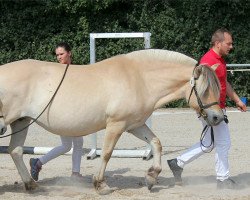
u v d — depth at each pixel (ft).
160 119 51.65
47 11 64.08
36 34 65.00
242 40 63.98
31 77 23.84
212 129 25.02
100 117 24.03
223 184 25.22
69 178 27.84
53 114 23.81
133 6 64.69
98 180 24.38
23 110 23.81
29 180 24.86
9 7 64.95
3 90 23.40
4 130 23.61
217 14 63.57
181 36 63.21
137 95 24.03
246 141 39.40
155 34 63.52
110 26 64.49
